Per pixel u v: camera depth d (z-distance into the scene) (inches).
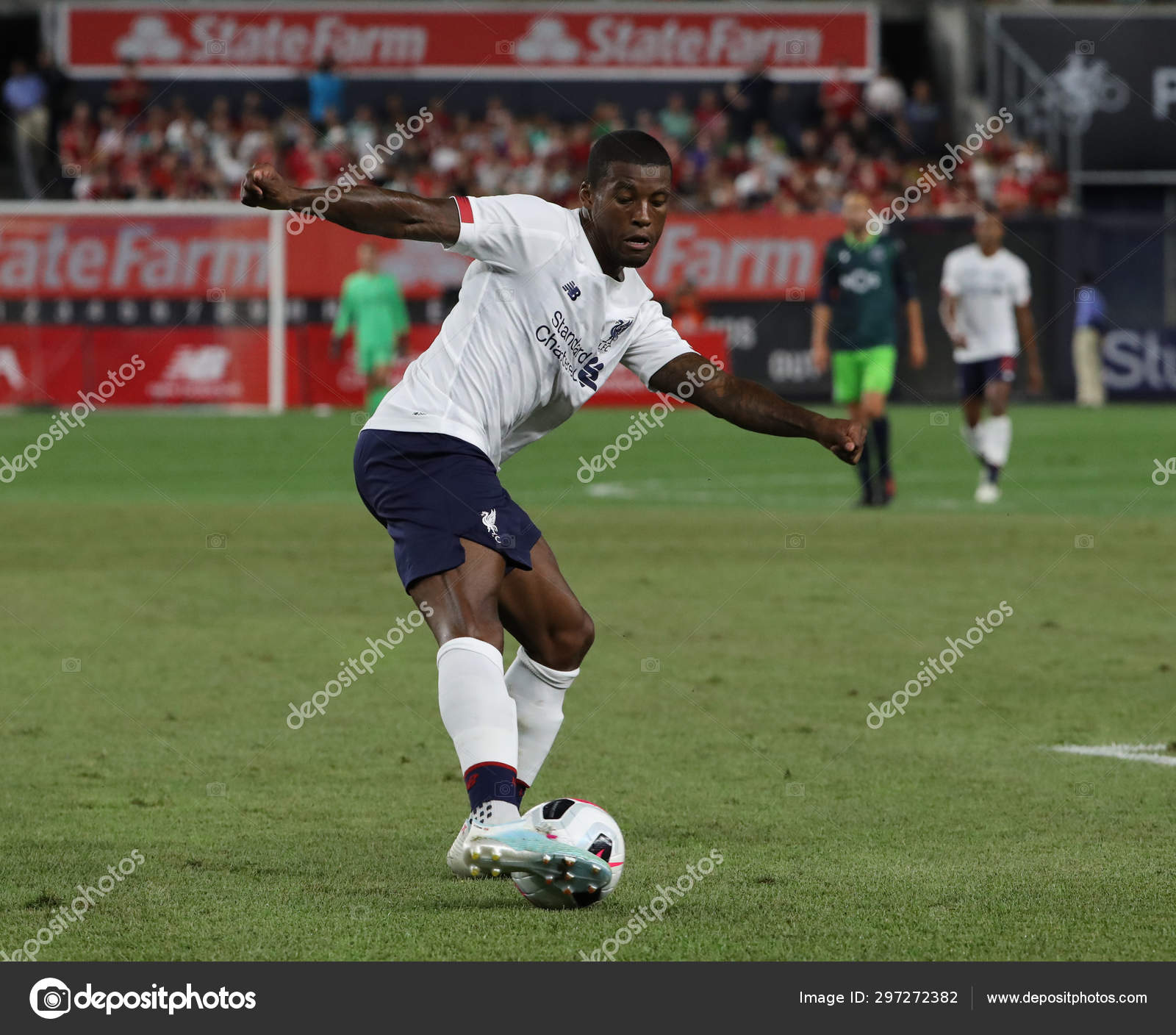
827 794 794.8
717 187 4288.9
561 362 649.0
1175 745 906.7
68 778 823.1
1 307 3794.3
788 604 1397.6
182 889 629.0
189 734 932.0
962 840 705.0
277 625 1307.8
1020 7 4475.9
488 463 640.4
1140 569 1598.2
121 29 4645.7
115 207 3789.4
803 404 3821.4
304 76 4662.9
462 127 4466.0
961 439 3112.7
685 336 3617.1
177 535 1875.0
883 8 4793.3
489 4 4672.7
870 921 588.4
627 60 4680.1
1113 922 586.2
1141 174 4443.9
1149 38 4414.4
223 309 3796.8
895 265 2174.0
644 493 2329.0
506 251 627.5
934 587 1493.6
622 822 740.0
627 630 1277.1
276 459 2755.9
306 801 781.9
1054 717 981.2
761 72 4485.7
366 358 2970.0
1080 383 3880.4
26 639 1239.5
